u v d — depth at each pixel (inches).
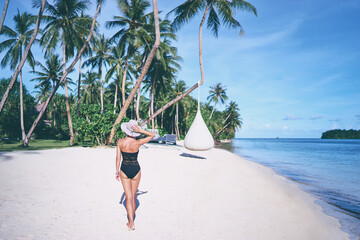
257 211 161.2
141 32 742.5
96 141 568.1
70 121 711.7
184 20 573.3
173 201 170.1
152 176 252.7
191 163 368.8
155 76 957.2
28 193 163.5
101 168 275.4
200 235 116.3
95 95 1530.5
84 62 1025.5
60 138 1123.3
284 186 263.6
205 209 156.9
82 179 217.6
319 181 323.6
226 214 150.3
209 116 1902.1
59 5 644.7
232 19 535.8
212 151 679.1
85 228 114.3
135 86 494.9
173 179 243.6
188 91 494.6
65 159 332.2
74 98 1606.8
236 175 299.3
